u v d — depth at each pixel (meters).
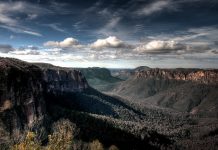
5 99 173.12
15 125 165.75
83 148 171.38
